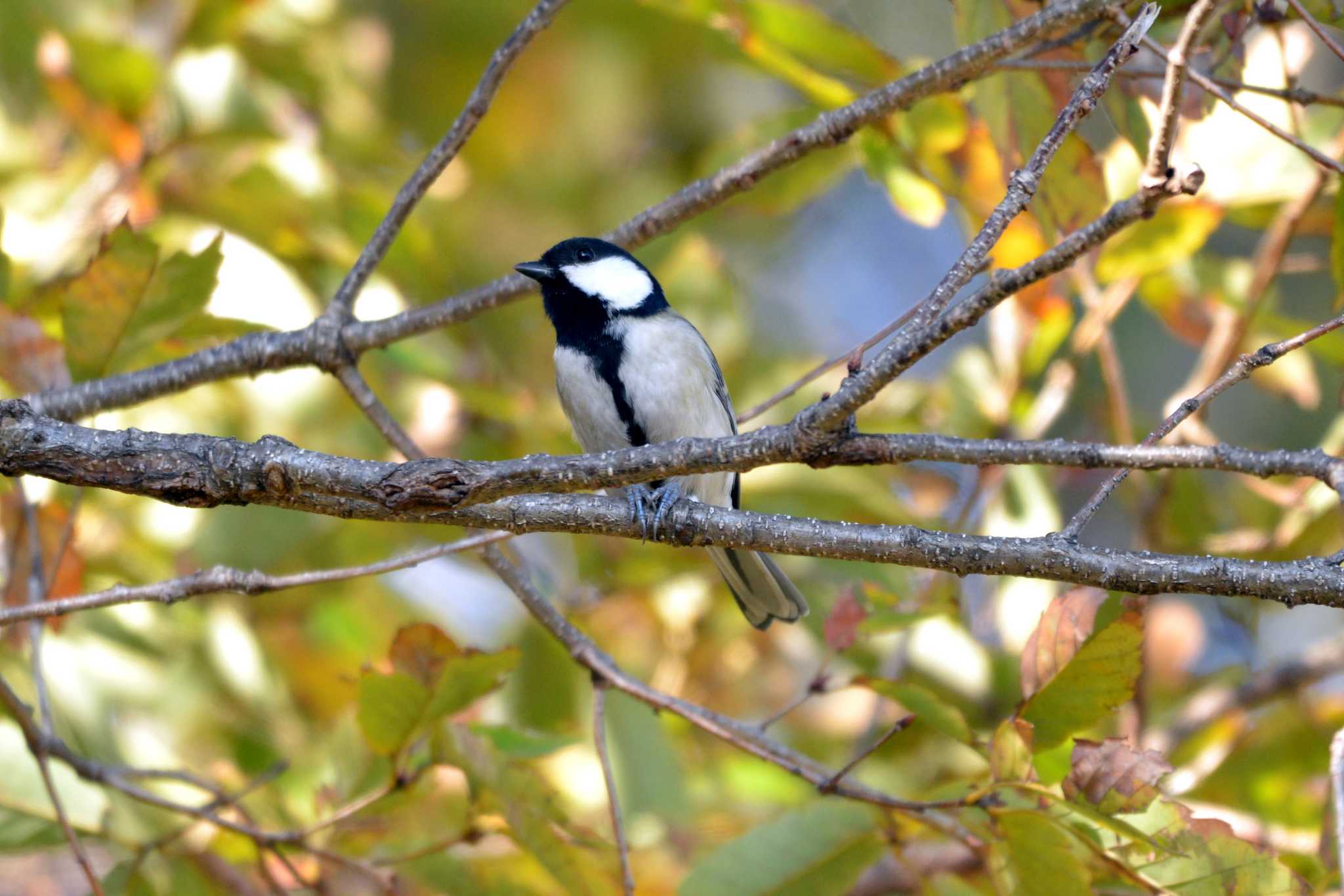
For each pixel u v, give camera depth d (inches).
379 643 408.5
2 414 198.1
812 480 374.0
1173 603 433.1
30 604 232.8
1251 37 323.9
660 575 395.5
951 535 199.2
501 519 207.9
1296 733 367.2
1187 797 350.3
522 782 247.8
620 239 315.3
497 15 510.9
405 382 382.3
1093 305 374.0
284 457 197.3
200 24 394.9
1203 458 192.2
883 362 188.1
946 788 254.4
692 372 344.8
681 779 349.1
